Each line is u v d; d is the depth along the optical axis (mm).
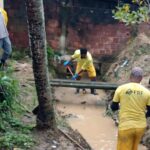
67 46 15219
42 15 7500
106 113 11406
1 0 12141
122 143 7230
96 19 15219
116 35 15375
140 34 15320
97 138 9680
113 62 15234
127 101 7145
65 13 15062
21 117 8828
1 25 8812
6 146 7297
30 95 10398
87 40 15281
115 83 12602
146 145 9156
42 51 7660
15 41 14977
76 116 11109
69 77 14375
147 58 13828
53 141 7961
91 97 12820
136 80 7246
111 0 15070
